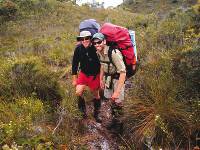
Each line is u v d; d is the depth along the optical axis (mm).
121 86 4754
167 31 7875
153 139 4656
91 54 5129
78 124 5145
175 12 10734
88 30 5051
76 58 5281
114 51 4777
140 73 6094
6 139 4176
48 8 29016
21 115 4852
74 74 5395
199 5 8617
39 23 24312
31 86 5734
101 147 4820
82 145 4691
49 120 5051
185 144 4625
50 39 16766
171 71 5531
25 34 21047
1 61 9758
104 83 5129
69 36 17750
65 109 5242
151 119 4781
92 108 6066
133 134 4863
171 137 4598
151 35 8484
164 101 4910
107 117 5766
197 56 5289
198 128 4625
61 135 4734
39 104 5160
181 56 5641
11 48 15953
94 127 5262
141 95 5293
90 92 6383
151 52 6867
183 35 7270
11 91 5668
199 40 6336
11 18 25078
